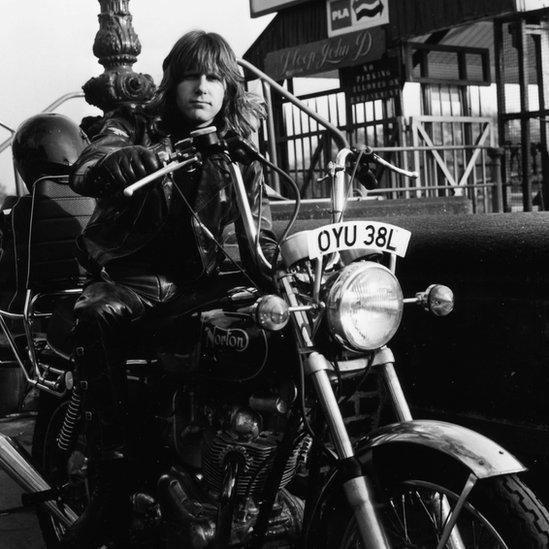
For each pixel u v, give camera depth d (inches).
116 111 119.6
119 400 113.7
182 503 112.6
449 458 95.2
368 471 97.5
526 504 88.1
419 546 105.3
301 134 512.7
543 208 397.4
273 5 501.0
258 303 95.3
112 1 225.3
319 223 189.5
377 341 96.6
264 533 106.3
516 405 137.9
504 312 138.0
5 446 135.6
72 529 118.3
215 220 116.0
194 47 113.1
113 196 106.6
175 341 111.7
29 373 151.4
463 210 334.6
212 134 97.1
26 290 145.1
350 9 468.4
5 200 158.9
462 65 499.2
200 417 111.6
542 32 401.1
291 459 110.6
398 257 152.3
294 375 102.6
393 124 473.1
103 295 113.3
